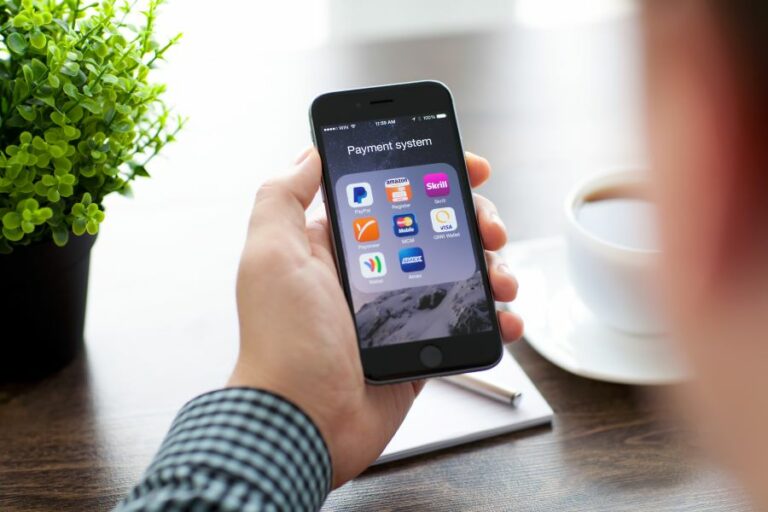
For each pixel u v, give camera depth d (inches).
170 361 31.8
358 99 28.7
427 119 28.7
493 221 28.4
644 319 29.7
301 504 21.0
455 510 25.8
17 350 29.6
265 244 24.3
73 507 26.1
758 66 8.4
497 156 41.8
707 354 9.6
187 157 42.3
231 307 34.3
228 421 21.0
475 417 28.7
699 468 27.0
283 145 42.9
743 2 8.3
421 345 25.8
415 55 48.9
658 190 9.3
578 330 31.8
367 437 24.7
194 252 36.9
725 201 8.9
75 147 27.2
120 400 30.1
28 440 28.5
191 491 19.1
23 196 26.0
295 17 67.5
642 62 8.9
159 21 63.0
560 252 36.2
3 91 26.0
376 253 27.0
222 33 63.6
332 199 27.4
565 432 28.6
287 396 22.4
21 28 26.2
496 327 26.4
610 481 26.7
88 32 26.5
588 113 44.7
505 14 71.3
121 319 33.6
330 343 23.2
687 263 9.3
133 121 28.5
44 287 28.3
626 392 30.0
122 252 36.9
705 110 8.6
